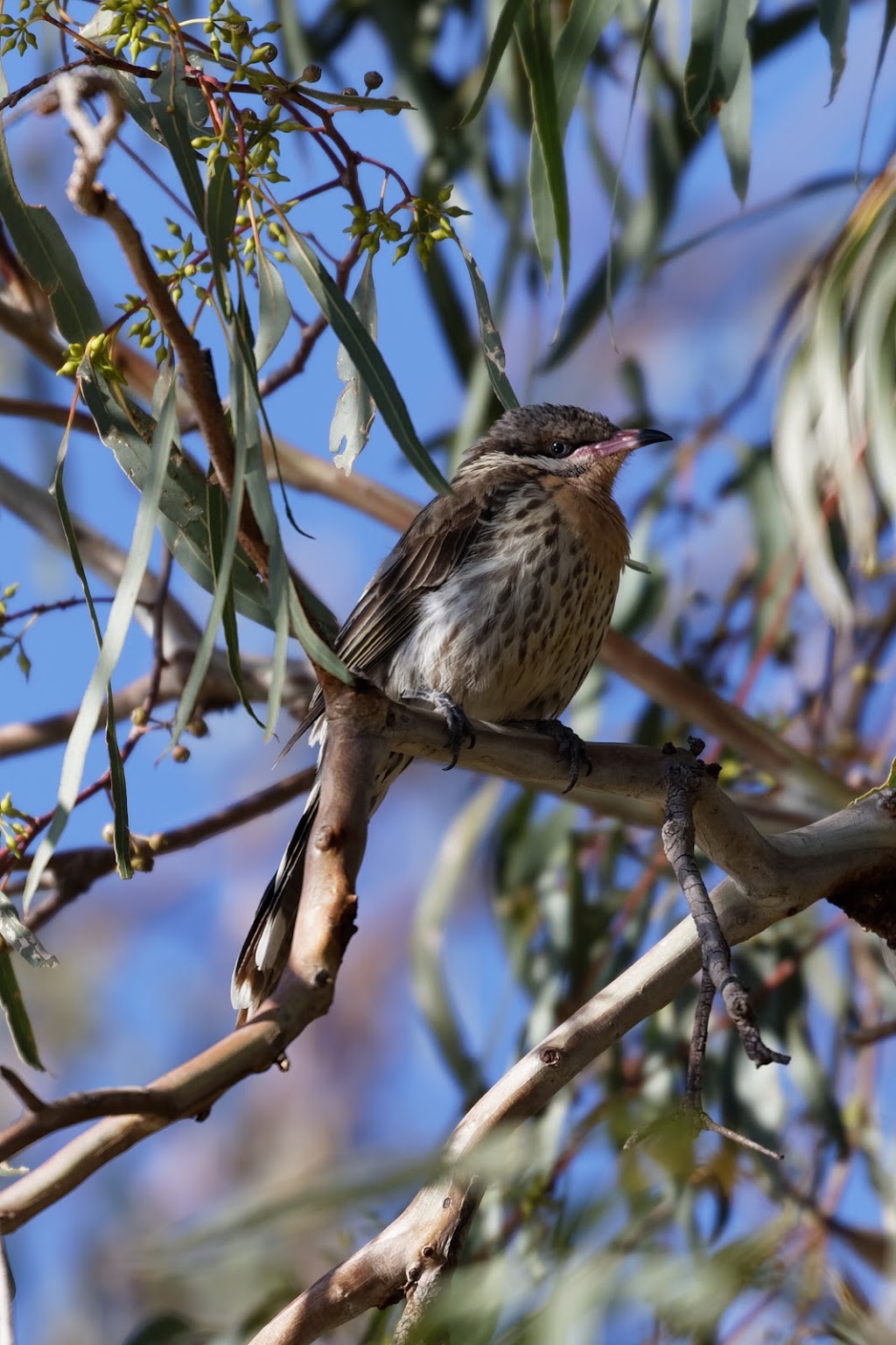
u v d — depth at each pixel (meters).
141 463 6.41
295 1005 5.02
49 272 6.74
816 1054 10.16
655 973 6.72
